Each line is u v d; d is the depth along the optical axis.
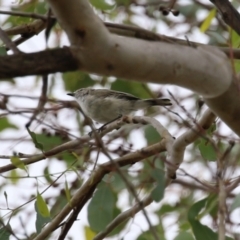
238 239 8.79
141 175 10.97
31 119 6.59
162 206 13.02
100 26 5.55
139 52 5.85
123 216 9.41
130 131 12.55
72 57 5.47
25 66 5.26
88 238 10.38
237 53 8.11
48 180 10.88
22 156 8.98
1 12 7.57
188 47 6.39
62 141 10.48
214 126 9.38
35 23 9.44
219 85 6.73
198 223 9.25
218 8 8.23
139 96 14.11
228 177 9.92
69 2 5.41
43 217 8.91
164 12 9.45
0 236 8.87
